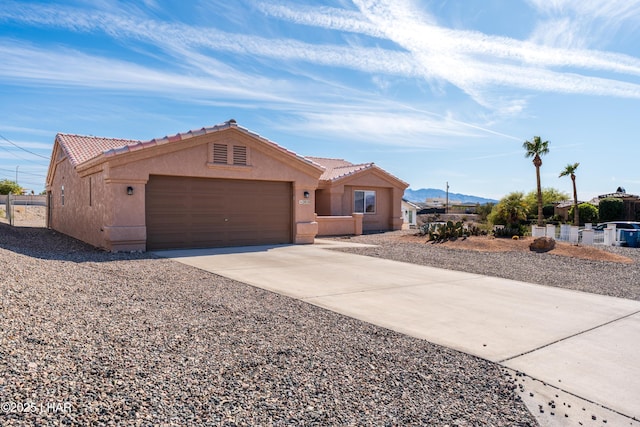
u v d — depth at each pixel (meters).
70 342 4.65
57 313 5.61
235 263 12.04
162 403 3.58
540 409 3.96
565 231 21.42
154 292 7.72
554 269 12.40
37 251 12.37
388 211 28.03
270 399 3.82
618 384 4.54
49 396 3.47
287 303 7.50
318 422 3.49
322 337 5.64
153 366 4.29
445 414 3.77
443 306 7.70
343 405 3.81
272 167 16.89
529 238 18.42
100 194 14.83
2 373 3.71
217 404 3.65
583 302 8.22
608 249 18.12
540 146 35.19
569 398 4.21
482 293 8.88
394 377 4.48
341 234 23.45
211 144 15.34
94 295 6.98
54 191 24.22
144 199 14.13
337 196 25.11
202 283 8.94
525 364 5.02
